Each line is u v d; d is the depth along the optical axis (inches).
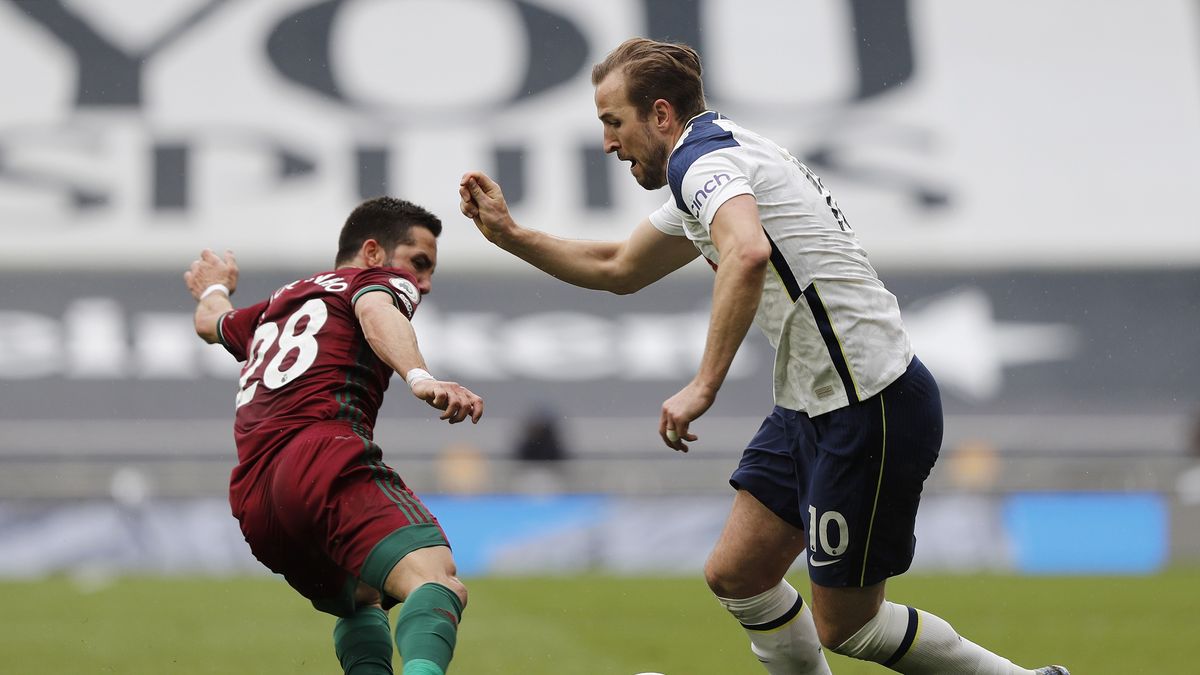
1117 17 4185.5
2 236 3565.5
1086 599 1444.4
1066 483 2258.9
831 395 511.8
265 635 1088.2
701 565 2041.1
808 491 525.0
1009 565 2059.5
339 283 538.6
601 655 952.3
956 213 3752.5
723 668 875.4
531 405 3176.7
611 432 3019.2
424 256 567.2
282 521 495.5
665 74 526.9
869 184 3821.4
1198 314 3489.2
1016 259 3646.7
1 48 3912.4
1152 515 2068.2
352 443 494.9
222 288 626.5
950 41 4136.3
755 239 467.5
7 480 2049.7
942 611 1318.9
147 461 2970.0
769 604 560.4
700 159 495.2
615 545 2030.0
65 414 3078.2
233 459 2974.9
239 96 3900.1
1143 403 3235.7
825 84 4025.6
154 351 3277.6
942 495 2075.5
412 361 491.8
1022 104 4001.0
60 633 1107.3
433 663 442.9
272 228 3683.6
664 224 595.2
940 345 3393.2
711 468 2214.6
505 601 1400.1
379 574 475.8
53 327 3331.7
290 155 3816.4
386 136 3868.1
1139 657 950.4
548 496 2017.7
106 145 3774.6
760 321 530.6
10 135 3772.1
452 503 1995.6
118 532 2052.2
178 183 3737.7
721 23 4126.5
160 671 866.8
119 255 3563.0
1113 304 3518.7
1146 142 3914.9
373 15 4069.9
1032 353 3378.4
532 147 3855.8
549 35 4065.0
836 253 511.2
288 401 510.9
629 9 4116.6
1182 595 1493.6
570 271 613.3
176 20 3988.7
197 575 1814.7
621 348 3339.1
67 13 3973.9
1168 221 3725.4
